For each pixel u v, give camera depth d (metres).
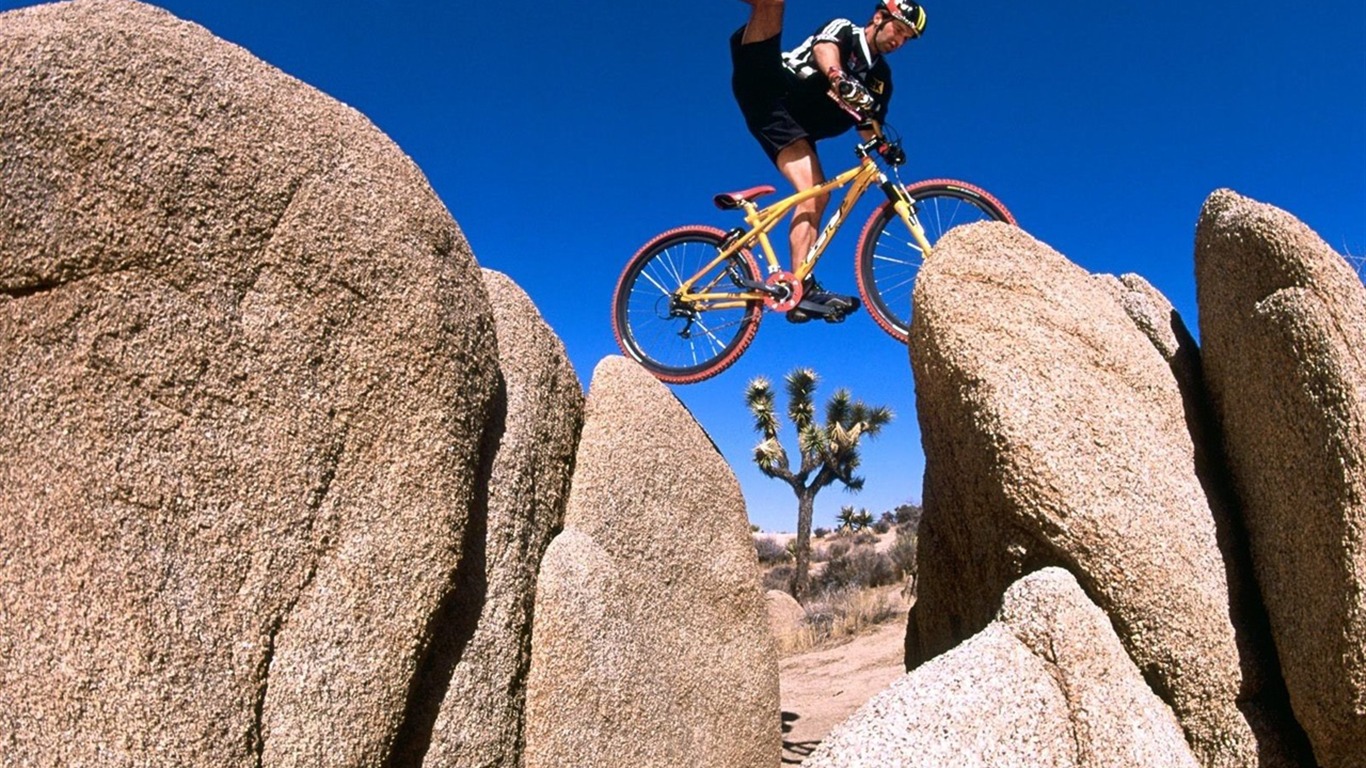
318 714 2.63
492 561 3.40
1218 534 3.22
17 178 2.39
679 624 4.27
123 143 2.51
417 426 3.00
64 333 2.40
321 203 2.88
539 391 3.91
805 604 20.06
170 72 2.63
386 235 3.02
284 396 2.72
